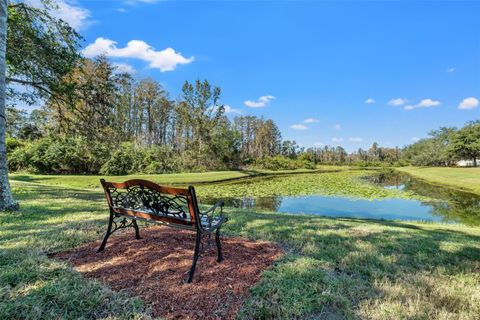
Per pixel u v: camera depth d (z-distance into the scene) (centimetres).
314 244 345
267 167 4531
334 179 2723
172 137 4116
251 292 215
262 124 5816
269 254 304
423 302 205
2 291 199
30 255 270
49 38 762
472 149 4006
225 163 3947
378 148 8138
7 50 695
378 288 226
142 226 411
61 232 358
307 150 7256
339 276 251
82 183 1631
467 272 269
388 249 335
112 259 278
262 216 548
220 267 263
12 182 1155
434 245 357
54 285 213
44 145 2162
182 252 300
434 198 1412
